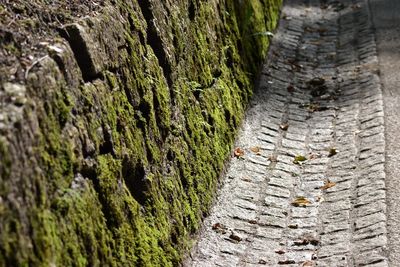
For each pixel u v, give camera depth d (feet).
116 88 14.14
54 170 10.97
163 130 16.26
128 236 13.06
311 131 24.85
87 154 12.23
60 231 10.71
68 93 11.92
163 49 17.33
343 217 18.45
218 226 17.70
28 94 10.73
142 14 16.92
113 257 12.32
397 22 37.60
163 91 16.70
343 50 34.17
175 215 15.71
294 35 36.60
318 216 18.76
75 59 12.71
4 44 11.85
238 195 19.53
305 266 16.24
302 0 44.96
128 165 13.97
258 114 25.34
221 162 20.22
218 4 24.97
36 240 9.96
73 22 13.48
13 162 9.79
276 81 29.12
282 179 20.95
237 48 26.40
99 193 12.41
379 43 34.22
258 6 33.09
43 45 12.20
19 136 10.09
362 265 15.94
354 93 28.07
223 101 22.22
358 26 37.93
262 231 17.95
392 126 24.16
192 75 19.77
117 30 14.90
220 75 22.99
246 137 23.24
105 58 13.89
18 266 9.39
